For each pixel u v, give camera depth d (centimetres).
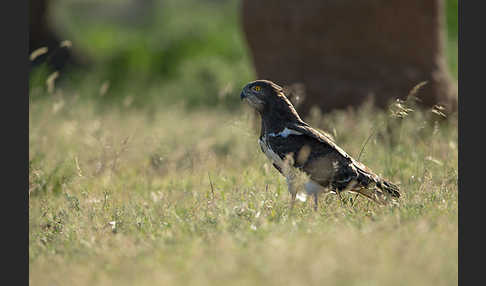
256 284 1391
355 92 3634
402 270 1411
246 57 6222
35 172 2572
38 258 1864
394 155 2745
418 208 2038
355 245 1570
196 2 9819
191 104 5403
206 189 2473
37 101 3634
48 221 2259
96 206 2330
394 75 3647
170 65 6762
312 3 3672
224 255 1585
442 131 3259
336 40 3672
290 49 3772
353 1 3603
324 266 1418
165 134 3609
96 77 6231
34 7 6347
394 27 3612
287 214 2088
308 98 3731
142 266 1614
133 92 5947
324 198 2297
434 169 2538
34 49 6412
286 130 2277
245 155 3011
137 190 2647
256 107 2347
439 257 1493
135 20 10394
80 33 8512
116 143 2952
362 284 1338
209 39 6912
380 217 1942
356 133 3080
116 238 1947
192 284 1420
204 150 2886
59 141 3247
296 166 2233
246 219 2038
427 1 3616
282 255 1512
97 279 1581
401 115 2647
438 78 3681
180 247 1752
